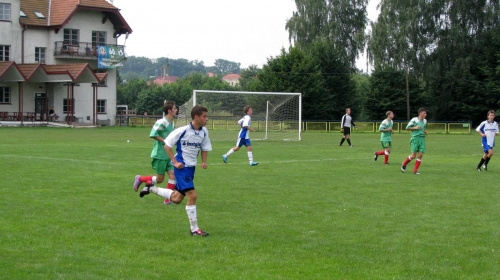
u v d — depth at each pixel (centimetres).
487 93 5494
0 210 867
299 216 868
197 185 1200
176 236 724
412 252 664
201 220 829
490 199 1050
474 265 615
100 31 5238
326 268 595
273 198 1038
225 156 1697
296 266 600
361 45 5709
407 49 5444
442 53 5547
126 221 808
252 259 624
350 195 1085
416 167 1477
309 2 5997
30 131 3769
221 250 660
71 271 566
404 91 5600
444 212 914
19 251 634
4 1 4750
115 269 577
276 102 3466
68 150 2098
